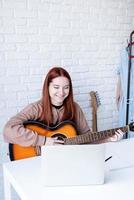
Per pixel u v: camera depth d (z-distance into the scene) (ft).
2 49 7.55
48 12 7.93
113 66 9.35
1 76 7.68
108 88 9.41
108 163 5.30
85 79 8.91
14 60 7.76
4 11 7.39
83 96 8.97
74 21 8.36
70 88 7.10
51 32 8.09
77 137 6.44
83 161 4.28
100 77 9.17
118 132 6.29
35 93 8.21
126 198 4.07
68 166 4.28
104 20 8.86
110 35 9.07
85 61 8.79
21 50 7.79
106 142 6.37
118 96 9.50
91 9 8.55
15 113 8.05
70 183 4.36
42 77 8.21
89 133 6.44
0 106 7.82
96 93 8.60
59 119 7.08
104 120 9.54
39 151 6.60
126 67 9.07
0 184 8.12
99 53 8.99
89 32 8.67
